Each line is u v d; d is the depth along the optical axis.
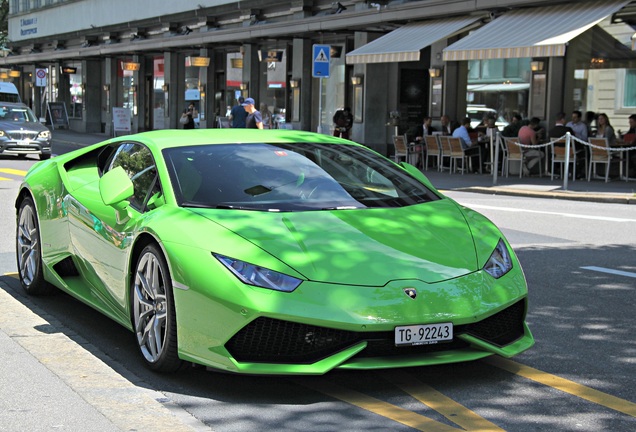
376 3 22.92
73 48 44.88
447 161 22.55
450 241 4.76
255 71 30.95
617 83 19.00
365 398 4.37
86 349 5.25
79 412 4.11
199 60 32.50
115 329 5.82
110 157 6.10
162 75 38.44
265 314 4.12
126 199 5.38
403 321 4.19
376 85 24.83
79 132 44.72
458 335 4.36
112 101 42.44
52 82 50.34
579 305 6.57
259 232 4.52
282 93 29.78
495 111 21.92
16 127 23.55
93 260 5.56
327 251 4.43
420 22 21.50
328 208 4.96
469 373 4.81
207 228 4.55
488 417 4.11
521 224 11.37
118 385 4.54
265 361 4.22
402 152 21.33
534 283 7.39
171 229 4.62
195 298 4.32
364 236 4.64
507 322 4.65
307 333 4.19
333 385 4.58
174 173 5.16
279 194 5.05
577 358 5.14
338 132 23.62
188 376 4.73
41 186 6.46
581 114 19.20
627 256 8.83
